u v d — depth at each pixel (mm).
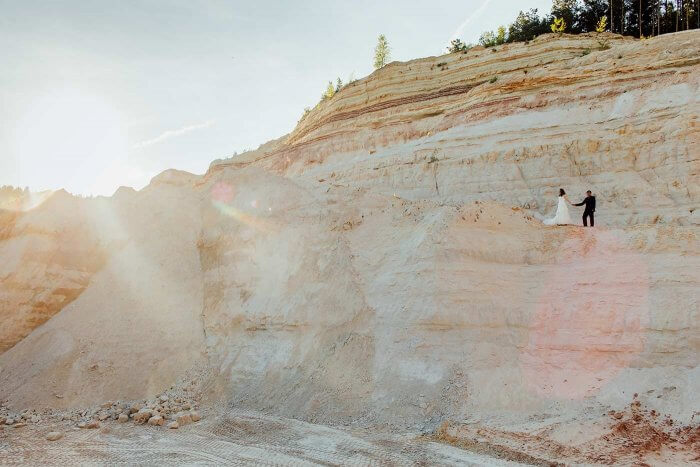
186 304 25453
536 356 17016
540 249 19688
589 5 54312
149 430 17938
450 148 31156
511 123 30906
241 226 26516
